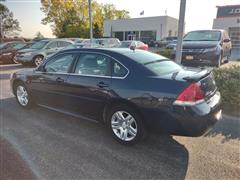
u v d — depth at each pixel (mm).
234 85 4832
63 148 3396
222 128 4004
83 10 46500
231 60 13758
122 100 3291
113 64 3504
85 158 3119
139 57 3572
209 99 3115
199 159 3041
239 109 4820
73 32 46156
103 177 2709
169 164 2945
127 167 2898
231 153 3170
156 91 3018
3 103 5715
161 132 3119
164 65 3580
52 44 13336
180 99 2863
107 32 46531
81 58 3943
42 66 4637
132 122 3330
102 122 3770
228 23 26812
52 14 44594
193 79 2898
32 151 3320
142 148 3361
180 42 6434
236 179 2621
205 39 9156
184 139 3615
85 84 3740
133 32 43469
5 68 12727
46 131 4012
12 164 2996
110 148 3385
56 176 2738
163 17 39875
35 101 4945
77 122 4410
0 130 4066
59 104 4352
